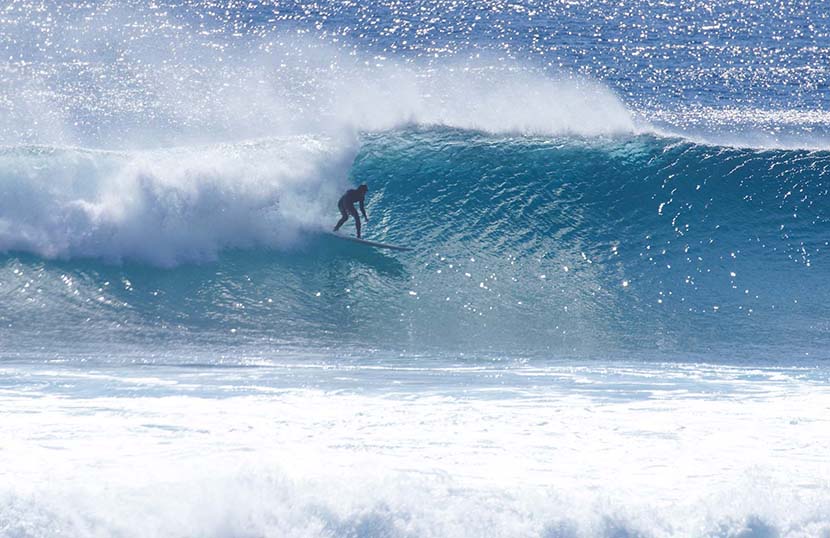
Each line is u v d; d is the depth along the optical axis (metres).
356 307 55.91
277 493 25.39
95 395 38.31
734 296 58.47
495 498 25.70
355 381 42.44
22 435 31.92
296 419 34.75
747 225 66.00
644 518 25.03
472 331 53.00
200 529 24.38
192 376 43.03
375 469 28.20
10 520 23.94
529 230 65.25
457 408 36.97
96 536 23.89
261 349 49.41
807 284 60.16
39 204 59.56
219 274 58.91
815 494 26.06
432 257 61.97
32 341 49.81
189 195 60.91
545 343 51.31
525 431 33.59
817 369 46.12
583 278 60.25
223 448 30.91
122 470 28.25
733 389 41.25
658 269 61.66
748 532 24.66
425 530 24.56
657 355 49.22
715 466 29.86
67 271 57.59
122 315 54.00
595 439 32.66
